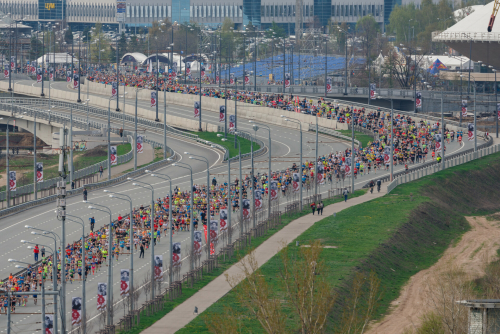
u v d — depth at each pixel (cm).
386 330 17100
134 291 17238
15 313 16362
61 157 15562
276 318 13662
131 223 16888
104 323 15550
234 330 13500
